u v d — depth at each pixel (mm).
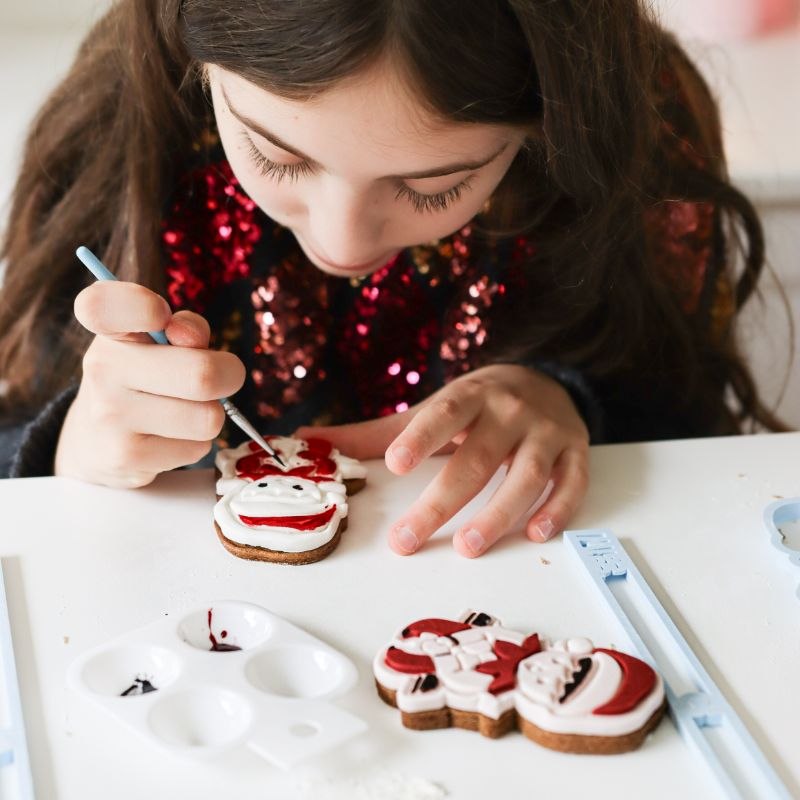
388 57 545
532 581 586
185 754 478
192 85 776
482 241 863
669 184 817
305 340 897
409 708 500
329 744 483
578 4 594
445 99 558
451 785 479
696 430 905
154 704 503
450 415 651
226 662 524
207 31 584
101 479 648
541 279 849
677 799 475
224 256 877
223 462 651
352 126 572
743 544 616
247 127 616
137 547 604
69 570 586
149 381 618
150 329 610
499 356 849
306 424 910
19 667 528
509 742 498
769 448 700
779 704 517
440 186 621
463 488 632
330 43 540
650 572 594
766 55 1676
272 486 624
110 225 871
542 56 575
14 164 1089
